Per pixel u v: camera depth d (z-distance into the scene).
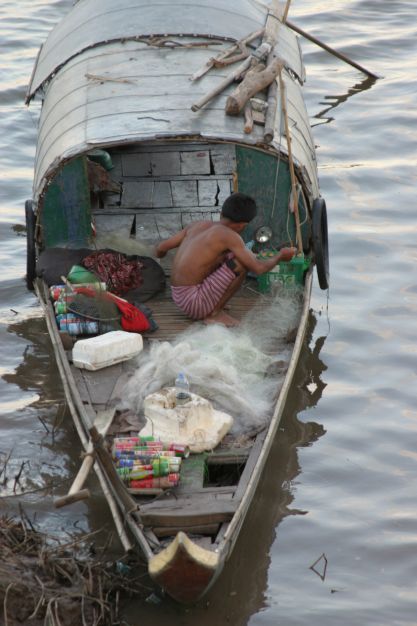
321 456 13.32
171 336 14.11
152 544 10.02
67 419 14.16
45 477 12.92
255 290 15.46
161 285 15.39
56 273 15.18
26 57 27.92
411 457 13.24
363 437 13.66
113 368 13.20
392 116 24.05
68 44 18.91
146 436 11.27
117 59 17.34
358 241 18.84
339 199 20.44
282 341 14.00
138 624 10.36
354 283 17.56
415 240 18.84
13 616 9.99
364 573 11.28
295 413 14.23
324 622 10.57
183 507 10.37
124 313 14.07
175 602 10.64
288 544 11.77
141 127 14.92
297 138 16.16
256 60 16.84
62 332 13.72
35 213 15.91
